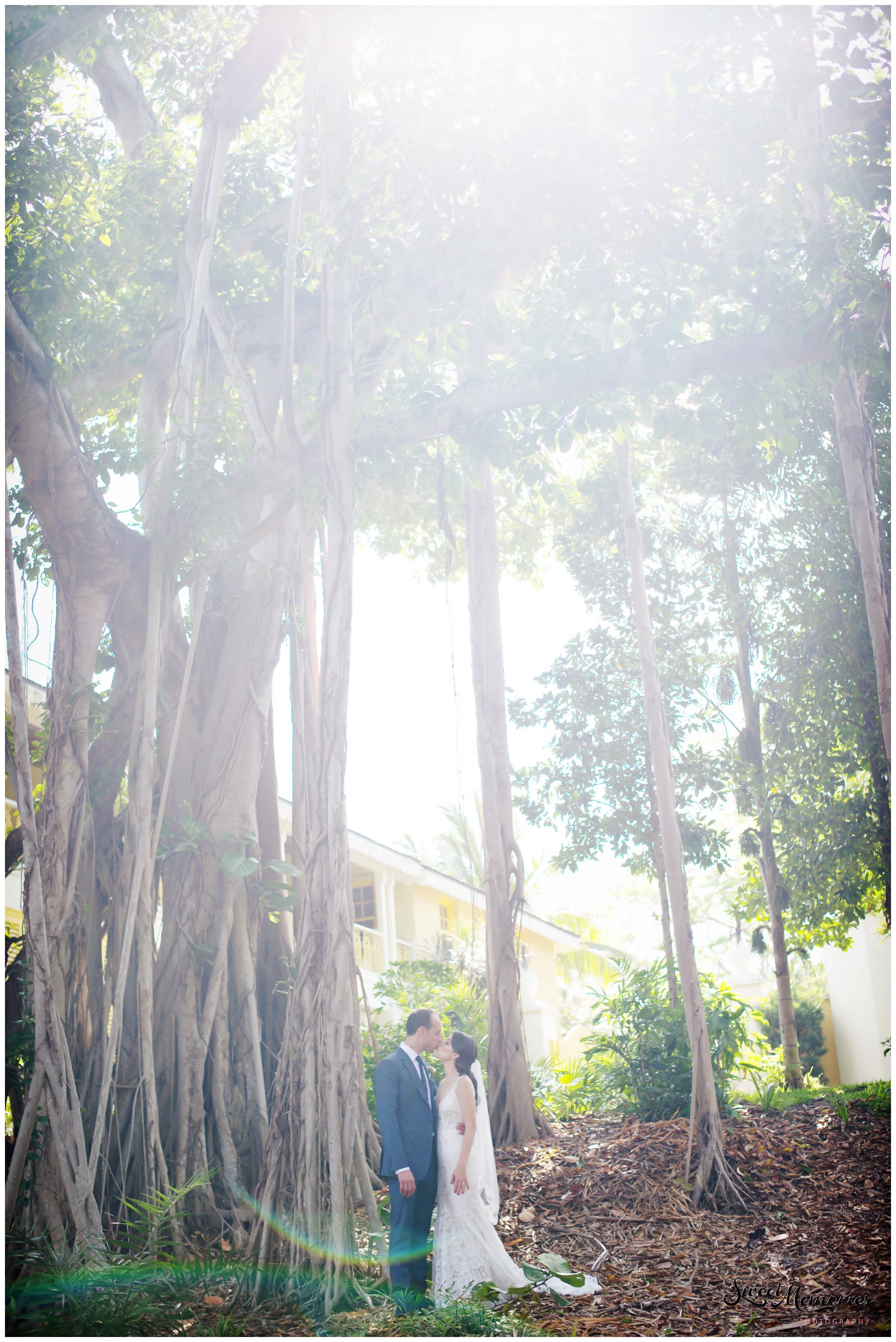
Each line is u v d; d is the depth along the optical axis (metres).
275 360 7.91
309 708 7.14
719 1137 5.80
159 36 8.96
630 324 6.02
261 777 7.18
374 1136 6.65
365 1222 4.89
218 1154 5.70
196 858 6.33
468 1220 4.43
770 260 5.80
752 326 5.93
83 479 6.05
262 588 7.11
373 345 6.86
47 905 5.49
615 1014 7.71
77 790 5.76
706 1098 5.88
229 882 6.35
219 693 6.87
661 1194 5.70
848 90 6.07
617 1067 7.62
